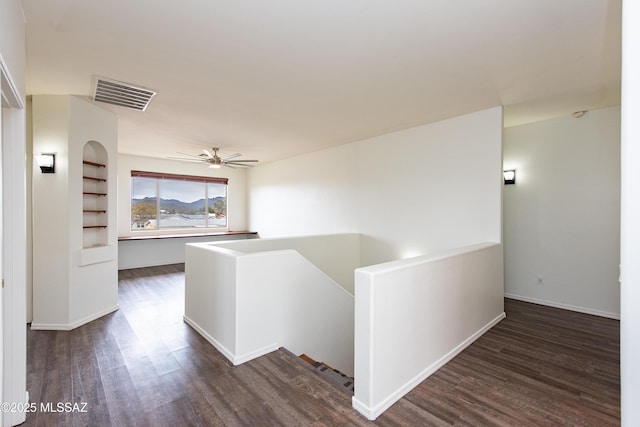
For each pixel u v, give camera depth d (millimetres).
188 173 7715
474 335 3084
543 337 3148
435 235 4266
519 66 2658
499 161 3629
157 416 1961
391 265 2209
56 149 3326
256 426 1875
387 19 2012
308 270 3139
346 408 2047
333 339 3426
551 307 4078
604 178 3713
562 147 4004
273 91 3180
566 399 2133
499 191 3641
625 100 947
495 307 3537
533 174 4246
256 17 1981
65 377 2398
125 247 6699
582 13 1946
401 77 2863
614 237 3658
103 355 2746
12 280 1911
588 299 3832
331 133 4875
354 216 5473
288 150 6215
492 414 1984
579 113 3822
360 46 2336
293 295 3000
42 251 3324
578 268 3904
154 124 4367
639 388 920
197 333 3238
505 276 4531
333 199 5898
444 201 4168
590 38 2223
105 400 2119
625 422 947
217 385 2289
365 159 5266
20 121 1961
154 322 3566
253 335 2695
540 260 4203
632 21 932
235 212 8602
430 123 4312
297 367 2547
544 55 2471
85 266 3525
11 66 1639
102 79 2895
